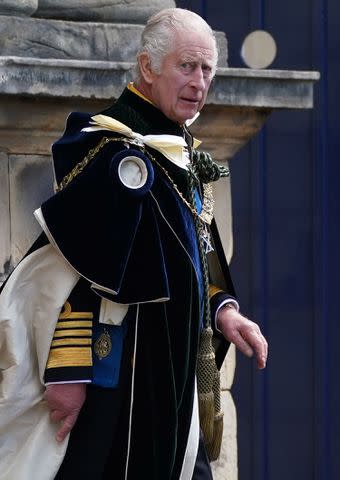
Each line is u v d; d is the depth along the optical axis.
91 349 12.30
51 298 12.23
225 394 16.38
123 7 15.78
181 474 12.67
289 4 20.84
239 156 20.92
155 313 12.40
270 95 15.45
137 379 12.41
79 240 12.05
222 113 15.53
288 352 20.91
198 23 12.55
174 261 12.49
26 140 14.88
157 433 12.29
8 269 14.93
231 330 13.20
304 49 20.89
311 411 20.98
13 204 14.95
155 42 12.50
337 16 20.88
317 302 20.98
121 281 12.04
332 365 21.00
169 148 12.70
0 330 12.23
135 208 12.12
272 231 20.91
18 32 15.04
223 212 16.05
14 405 12.38
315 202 20.98
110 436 12.40
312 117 20.98
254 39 20.83
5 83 14.18
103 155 12.34
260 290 20.89
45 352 12.24
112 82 14.64
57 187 12.55
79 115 12.84
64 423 12.27
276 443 20.89
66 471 12.42
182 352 12.44
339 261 20.98
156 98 12.66
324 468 20.94
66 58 15.27
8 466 12.46
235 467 16.41
